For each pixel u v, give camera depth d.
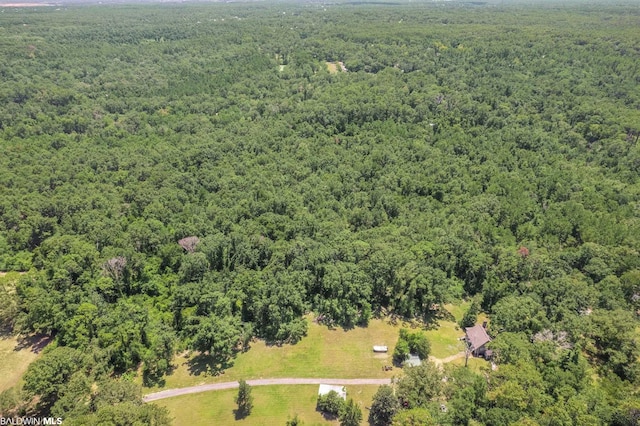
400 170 141.75
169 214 115.62
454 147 156.62
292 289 86.31
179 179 131.38
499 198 127.12
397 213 124.50
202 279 92.88
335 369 77.00
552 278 95.62
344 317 87.94
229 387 73.12
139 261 95.69
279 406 69.56
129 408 58.31
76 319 77.69
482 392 64.25
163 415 59.78
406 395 65.75
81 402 62.69
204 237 106.94
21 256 102.31
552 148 158.25
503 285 93.94
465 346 82.75
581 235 112.00
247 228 109.44
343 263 93.81
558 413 59.03
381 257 93.19
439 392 65.56
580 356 76.25
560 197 130.50
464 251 101.94
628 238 106.69
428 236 107.88
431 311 93.88
